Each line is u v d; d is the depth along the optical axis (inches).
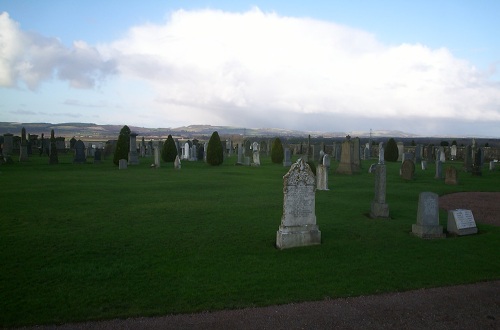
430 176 1166.3
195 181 948.6
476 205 700.0
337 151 1840.6
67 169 1224.2
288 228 409.4
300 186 415.5
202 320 245.4
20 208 570.6
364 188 876.0
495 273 338.0
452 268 349.1
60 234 429.7
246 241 422.6
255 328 235.8
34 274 315.9
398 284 309.7
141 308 260.5
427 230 454.0
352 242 430.3
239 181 966.4
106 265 339.9
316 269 341.4
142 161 1685.5
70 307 259.9
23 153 1530.5
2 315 247.3
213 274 324.5
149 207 596.7
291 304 271.3
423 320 249.4
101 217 520.4
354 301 277.4
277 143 1652.3
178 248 391.5
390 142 1882.4
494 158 1868.8
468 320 250.7
